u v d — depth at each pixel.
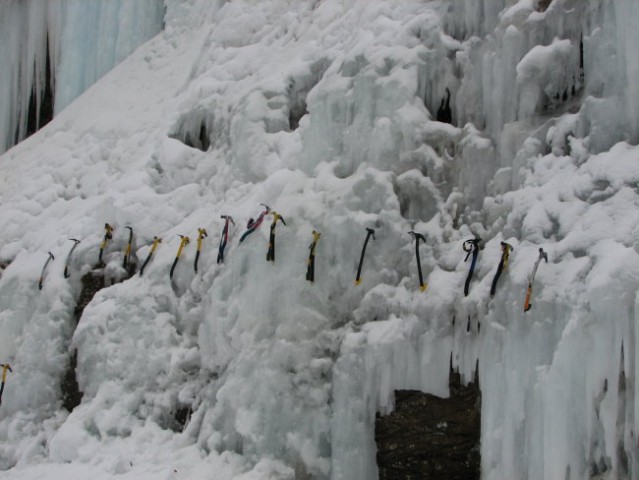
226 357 6.21
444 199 5.73
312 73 7.50
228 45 8.95
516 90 5.52
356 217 5.78
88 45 10.88
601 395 4.19
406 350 5.20
